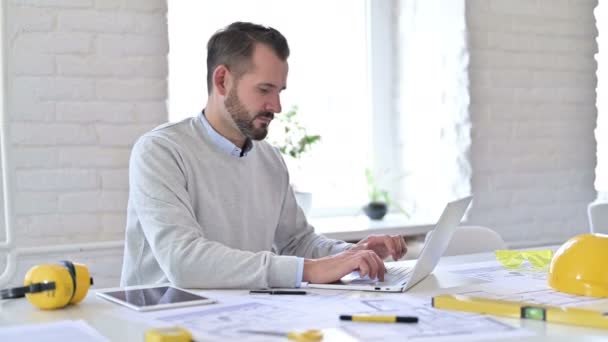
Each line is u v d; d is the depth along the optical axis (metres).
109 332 1.16
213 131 1.87
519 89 3.23
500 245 2.29
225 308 1.31
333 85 3.32
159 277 1.81
